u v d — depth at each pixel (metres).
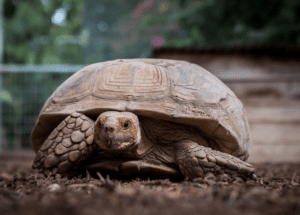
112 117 2.47
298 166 5.73
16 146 10.38
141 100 2.74
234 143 2.92
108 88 2.87
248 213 1.55
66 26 18.97
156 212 1.54
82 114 2.81
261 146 7.82
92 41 29.53
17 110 10.56
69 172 2.79
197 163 2.61
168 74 3.00
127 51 29.55
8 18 17.62
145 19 22.55
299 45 7.70
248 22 14.55
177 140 2.83
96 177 2.86
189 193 2.03
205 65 7.91
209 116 2.74
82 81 3.05
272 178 3.29
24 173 4.19
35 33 17.22
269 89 7.87
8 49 15.88
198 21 15.67
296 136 7.79
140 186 2.32
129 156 2.75
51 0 18.58
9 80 10.35
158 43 20.39
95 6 32.81
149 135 2.85
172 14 19.34
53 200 1.80
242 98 7.91
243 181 2.60
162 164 2.83
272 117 7.86
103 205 1.67
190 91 2.89
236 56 7.89
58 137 2.75
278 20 13.84
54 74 10.46
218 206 1.66
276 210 1.62
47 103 3.10
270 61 7.87
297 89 7.84
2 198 1.95
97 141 2.51
